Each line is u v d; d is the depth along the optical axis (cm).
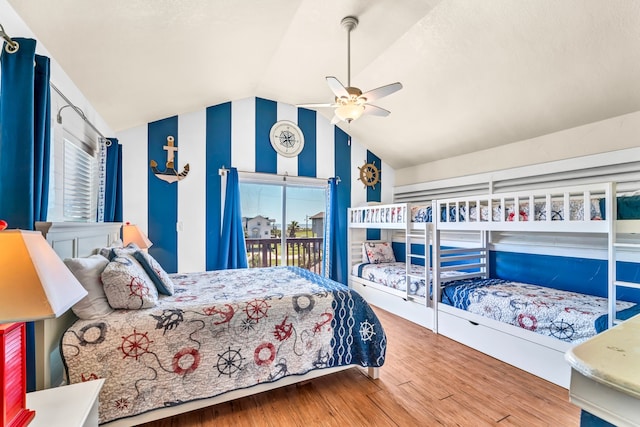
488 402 202
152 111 343
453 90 313
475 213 301
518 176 345
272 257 450
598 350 74
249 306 194
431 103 345
